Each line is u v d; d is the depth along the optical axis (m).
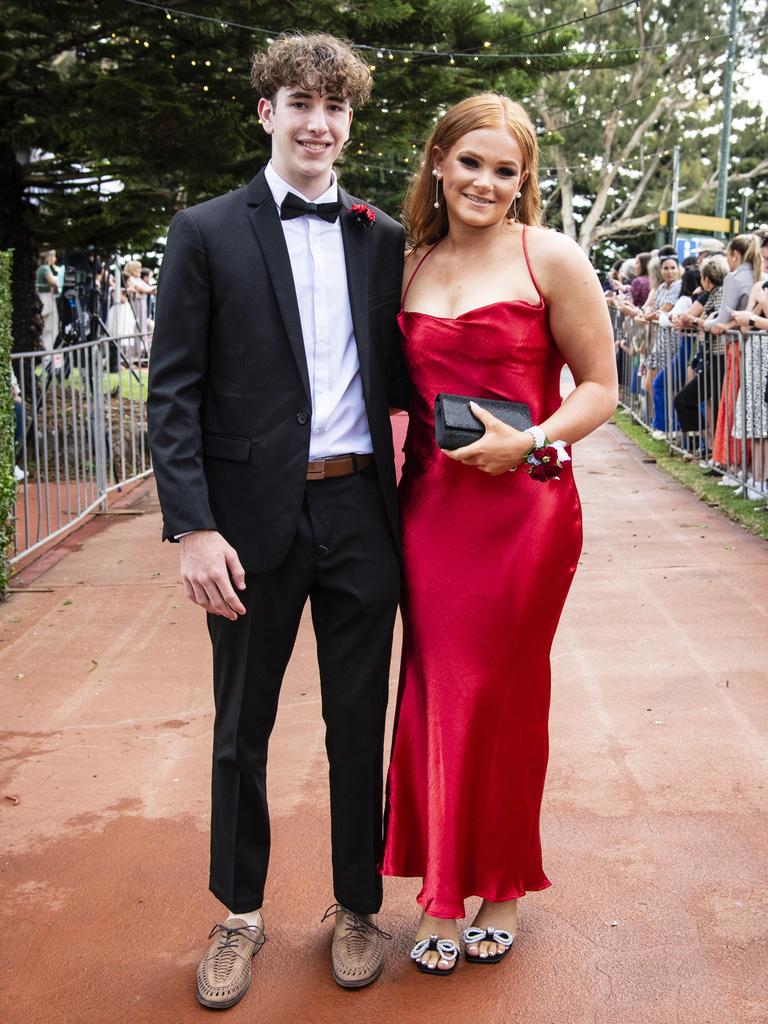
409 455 2.61
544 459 2.38
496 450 2.36
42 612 5.52
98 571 6.35
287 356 2.39
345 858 2.56
